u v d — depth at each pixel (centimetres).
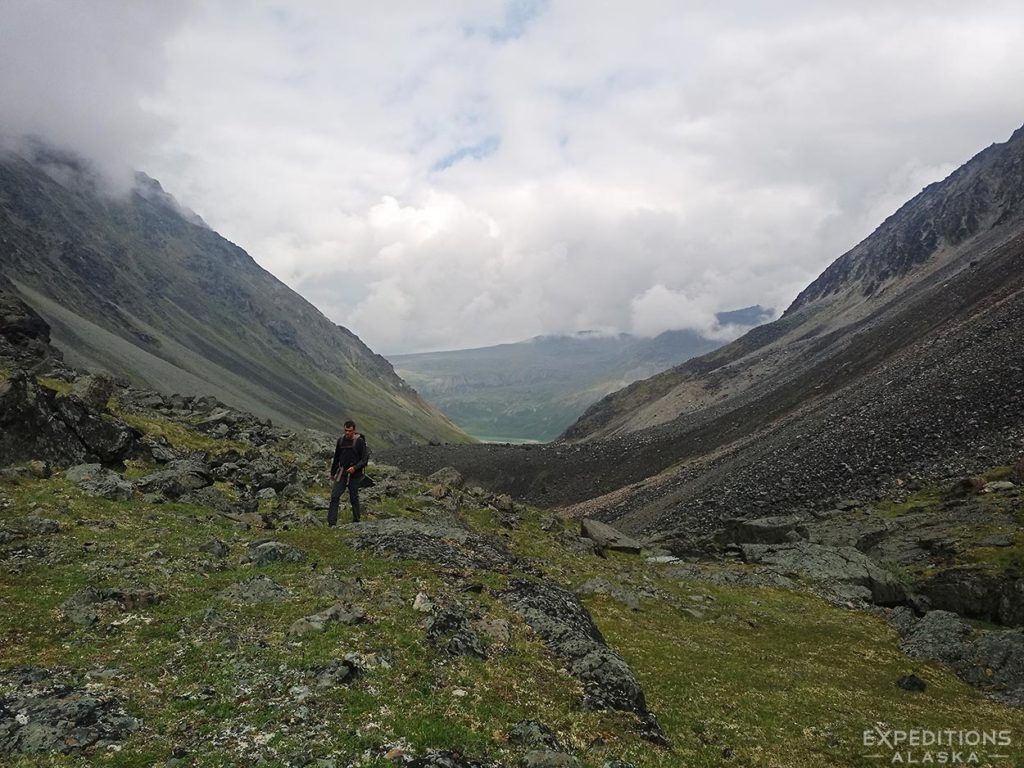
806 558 5147
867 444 8519
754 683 2525
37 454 3334
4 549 2198
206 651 1658
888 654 3294
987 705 2622
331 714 1402
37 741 1184
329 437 7350
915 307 18038
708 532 7969
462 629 2020
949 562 4588
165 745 1227
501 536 4647
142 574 2172
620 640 2819
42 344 7138
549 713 1672
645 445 18450
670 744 1789
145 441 4275
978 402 8012
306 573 2458
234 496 3878
